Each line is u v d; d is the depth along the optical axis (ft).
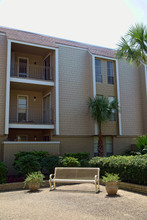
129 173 29.76
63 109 55.21
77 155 49.39
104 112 53.36
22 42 52.39
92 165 37.27
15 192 29.96
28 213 19.35
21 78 52.24
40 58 62.95
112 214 18.74
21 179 38.27
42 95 62.54
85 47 61.52
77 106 57.21
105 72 61.36
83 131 56.95
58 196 26.07
